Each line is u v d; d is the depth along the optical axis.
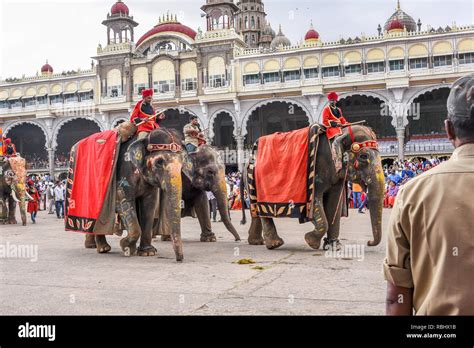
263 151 8.66
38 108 49.94
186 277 5.85
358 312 4.07
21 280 5.81
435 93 44.06
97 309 4.32
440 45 37.88
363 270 6.16
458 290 1.77
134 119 7.98
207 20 47.47
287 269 6.31
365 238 9.95
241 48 45.31
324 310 4.16
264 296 4.75
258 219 9.25
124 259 7.49
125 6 51.12
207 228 10.21
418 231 1.91
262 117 48.22
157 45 48.56
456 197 1.82
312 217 8.01
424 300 1.92
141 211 8.02
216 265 6.74
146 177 7.48
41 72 52.06
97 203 7.95
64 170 50.59
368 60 39.66
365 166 8.03
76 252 8.46
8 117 51.06
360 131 8.09
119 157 7.99
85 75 49.16
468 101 1.91
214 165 10.09
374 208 8.02
